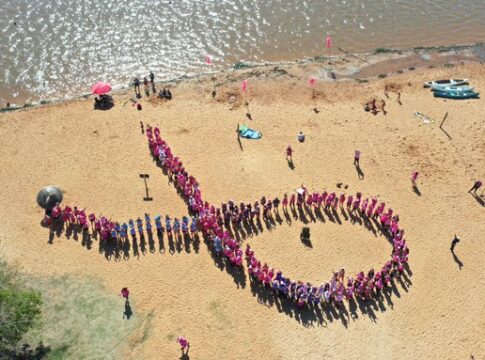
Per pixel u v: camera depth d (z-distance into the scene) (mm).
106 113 52812
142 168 46750
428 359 34312
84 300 36812
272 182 45750
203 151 48531
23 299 31953
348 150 49219
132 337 34844
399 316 36594
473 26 70062
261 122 52062
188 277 38438
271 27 68562
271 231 41844
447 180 46656
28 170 46281
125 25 68062
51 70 61531
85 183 45219
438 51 64688
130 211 42938
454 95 56000
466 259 40469
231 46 65625
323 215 43250
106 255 39812
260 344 34719
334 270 39250
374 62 62719
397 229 41156
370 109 54094
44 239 40750
